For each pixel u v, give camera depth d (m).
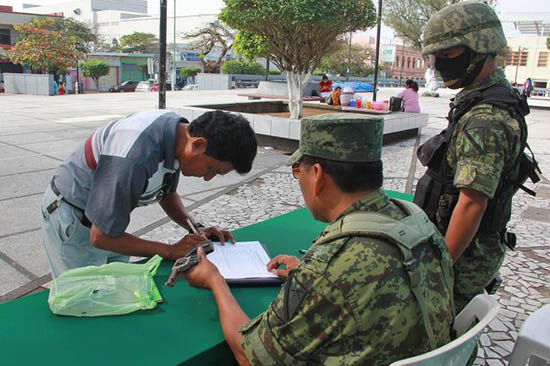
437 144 1.87
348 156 1.28
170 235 4.49
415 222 1.32
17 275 3.63
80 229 2.11
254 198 5.84
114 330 1.57
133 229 4.63
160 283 1.89
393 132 10.34
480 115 1.72
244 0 8.42
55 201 2.11
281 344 1.22
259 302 1.79
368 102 11.70
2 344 1.47
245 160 1.86
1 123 11.72
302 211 2.94
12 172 6.72
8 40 41.88
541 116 18.09
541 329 1.98
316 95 19.42
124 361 1.41
